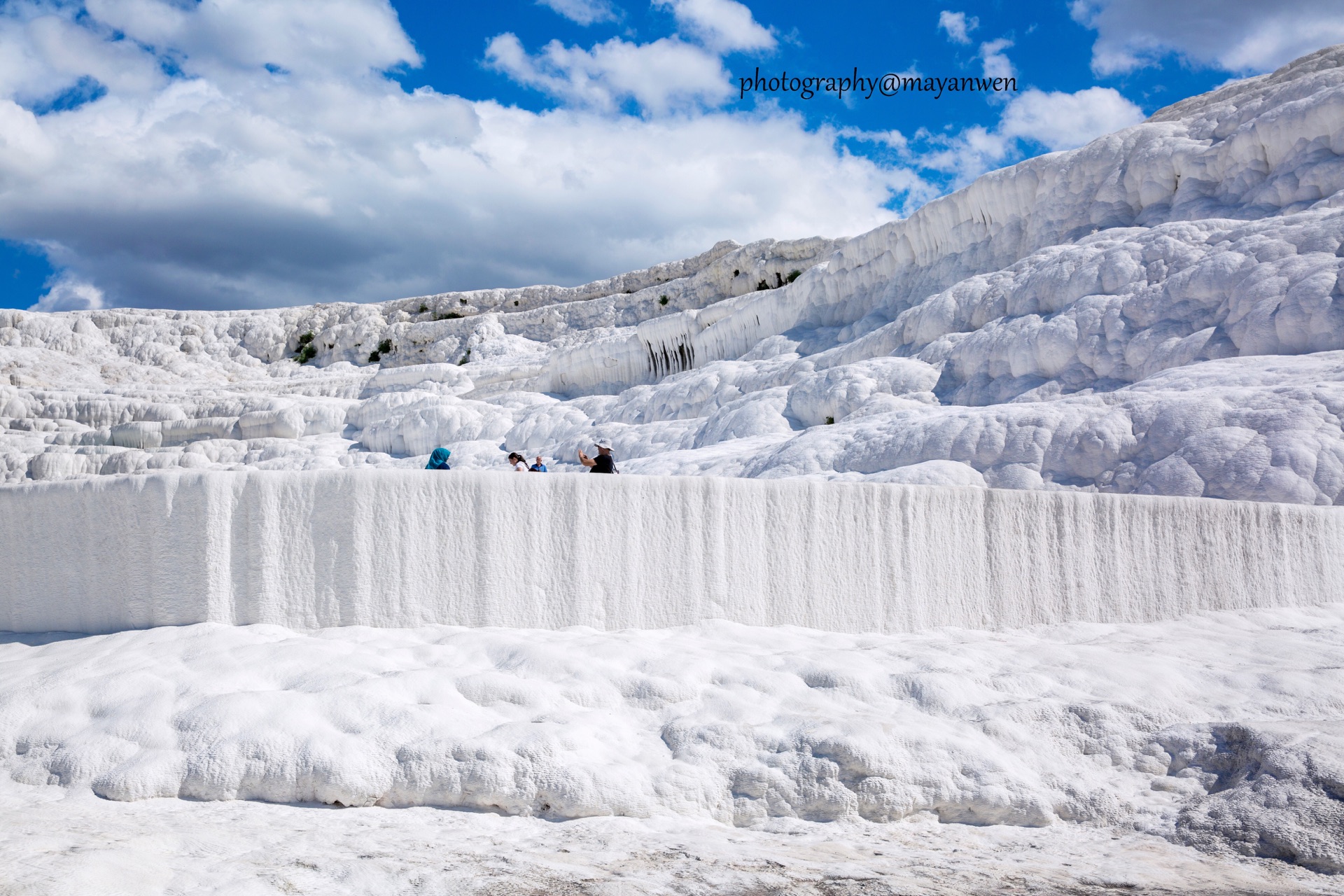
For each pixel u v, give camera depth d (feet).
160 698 13.80
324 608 17.56
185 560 17.54
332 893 9.21
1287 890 10.40
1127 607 22.39
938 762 13.28
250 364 159.22
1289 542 24.38
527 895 9.34
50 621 18.30
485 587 18.02
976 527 21.38
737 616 19.48
